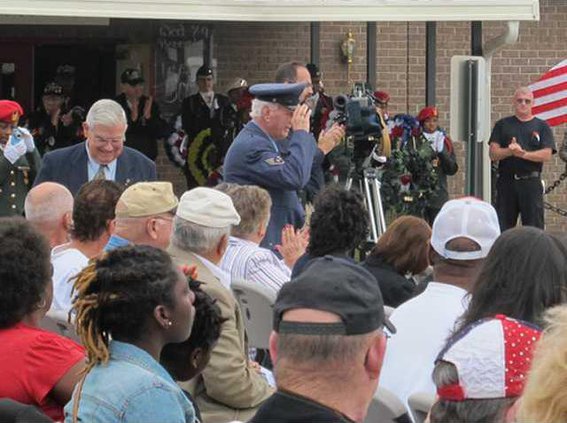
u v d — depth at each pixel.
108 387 4.98
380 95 18.12
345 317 3.98
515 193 19.70
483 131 15.95
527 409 3.44
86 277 5.13
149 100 19.20
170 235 7.77
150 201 7.70
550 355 3.38
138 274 5.07
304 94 11.07
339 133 12.37
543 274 5.64
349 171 14.24
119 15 15.40
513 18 16.75
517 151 19.34
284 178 10.79
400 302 8.86
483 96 15.84
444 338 6.18
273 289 8.80
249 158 10.88
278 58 21.61
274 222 10.95
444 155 19.00
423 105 22.53
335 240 8.34
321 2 16.03
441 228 6.83
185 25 21.02
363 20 16.27
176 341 5.18
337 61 21.95
